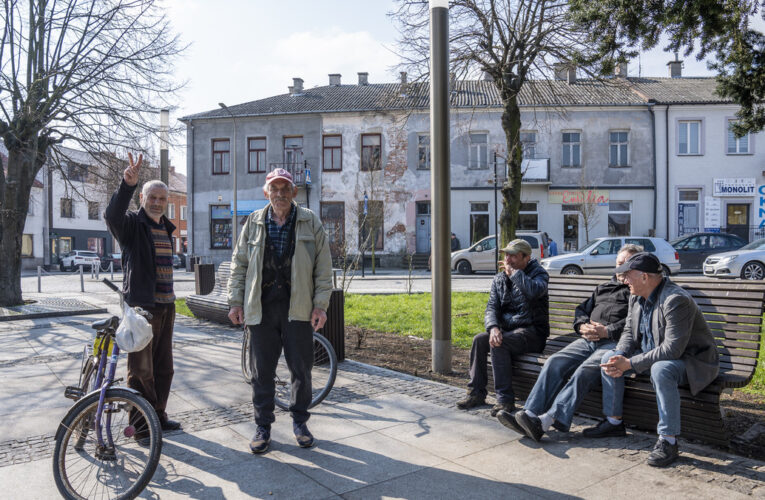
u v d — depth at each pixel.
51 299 13.91
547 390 3.92
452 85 14.13
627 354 3.84
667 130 27.27
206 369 5.99
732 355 3.73
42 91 12.22
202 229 31.02
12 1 12.06
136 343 3.21
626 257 4.23
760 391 5.06
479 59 13.57
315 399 4.64
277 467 3.42
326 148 29.91
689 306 3.46
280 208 3.69
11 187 12.16
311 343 3.80
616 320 4.16
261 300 3.71
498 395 4.41
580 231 27.80
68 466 3.11
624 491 3.06
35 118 11.94
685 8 6.80
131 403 3.13
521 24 13.45
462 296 13.31
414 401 4.81
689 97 27.55
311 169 29.89
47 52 12.76
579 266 18.19
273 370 3.78
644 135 27.47
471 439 3.89
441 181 5.76
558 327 5.04
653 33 7.28
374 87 33.59
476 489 3.11
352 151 29.55
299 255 3.69
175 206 58.31
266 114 29.88
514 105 13.63
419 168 29.03
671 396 3.42
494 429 4.10
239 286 3.79
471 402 4.60
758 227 27.06
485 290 15.32
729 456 3.49
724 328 3.82
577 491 3.07
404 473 3.33
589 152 27.66
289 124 30.16
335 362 4.75
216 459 3.54
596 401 4.14
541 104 16.03
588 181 27.69
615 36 7.57
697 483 3.13
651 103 27.00
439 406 4.67
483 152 28.19
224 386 5.30
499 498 3.00
